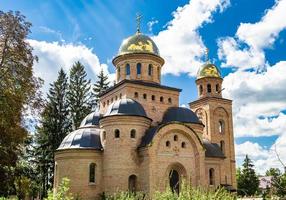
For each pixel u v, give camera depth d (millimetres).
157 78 50500
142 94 46656
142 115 41219
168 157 39875
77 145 40656
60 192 13992
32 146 65312
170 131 40750
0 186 30062
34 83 31438
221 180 49219
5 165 29203
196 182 41125
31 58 31219
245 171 87750
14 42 30344
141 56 49656
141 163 39312
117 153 39188
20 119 29828
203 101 62531
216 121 61438
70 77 75562
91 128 43625
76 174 39406
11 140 28938
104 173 39594
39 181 63344
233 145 62219
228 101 63438
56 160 41719
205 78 63906
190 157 41594
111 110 41438
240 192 74375
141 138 40562
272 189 14844
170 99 48750
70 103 73062
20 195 32375
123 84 46344
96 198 39062
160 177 38688
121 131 39812
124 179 38438
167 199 18453
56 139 66812
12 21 30453
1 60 29828
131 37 51875
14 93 29641
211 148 49312
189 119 45938
